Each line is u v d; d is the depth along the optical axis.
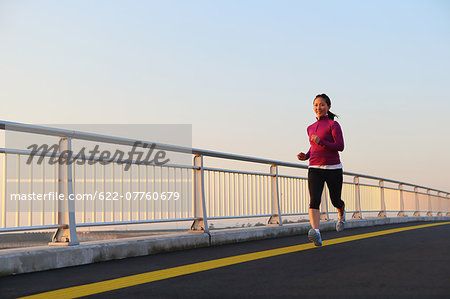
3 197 5.95
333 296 3.93
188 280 4.90
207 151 8.97
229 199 9.76
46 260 5.88
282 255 6.75
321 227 12.38
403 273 4.88
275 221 11.13
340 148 7.57
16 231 5.96
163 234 8.23
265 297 3.97
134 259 6.88
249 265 5.82
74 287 4.73
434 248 6.97
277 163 11.20
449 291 4.00
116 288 4.62
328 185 7.82
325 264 5.68
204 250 7.99
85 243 6.62
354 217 15.47
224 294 4.14
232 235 9.32
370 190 16.78
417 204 21.50
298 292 4.12
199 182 8.96
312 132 7.78
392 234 10.16
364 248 7.29
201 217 8.86
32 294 4.44
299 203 12.25
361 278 4.68
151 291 4.39
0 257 5.41
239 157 9.79
